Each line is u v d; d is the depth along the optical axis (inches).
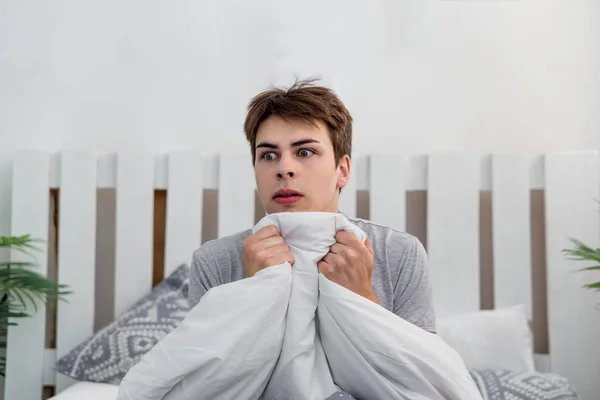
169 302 62.9
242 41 71.0
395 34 70.4
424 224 69.1
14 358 66.4
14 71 71.1
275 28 70.9
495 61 69.7
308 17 70.7
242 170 66.4
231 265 45.0
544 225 67.6
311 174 41.3
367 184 66.3
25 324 66.6
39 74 71.2
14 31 71.2
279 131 41.5
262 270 38.1
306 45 70.7
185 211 66.5
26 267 67.2
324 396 37.4
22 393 66.2
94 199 67.0
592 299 63.6
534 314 67.9
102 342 60.9
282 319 38.1
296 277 39.1
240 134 70.7
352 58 70.4
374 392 37.4
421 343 37.1
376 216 65.7
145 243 66.7
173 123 71.0
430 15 70.2
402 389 37.0
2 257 70.2
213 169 67.0
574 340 63.7
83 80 71.2
